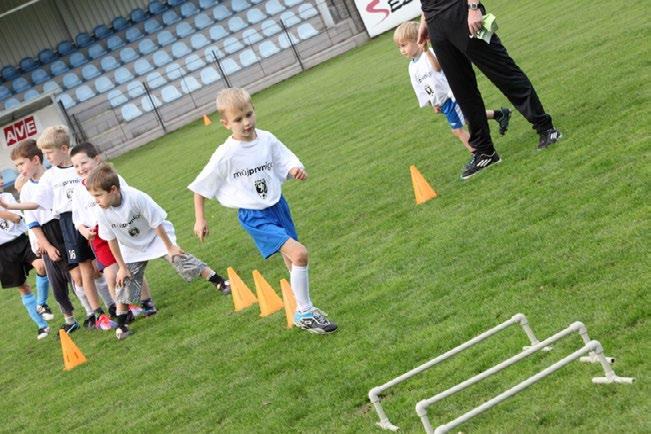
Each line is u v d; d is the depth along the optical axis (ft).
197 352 25.44
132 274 29.84
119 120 92.94
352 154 43.45
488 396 15.93
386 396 17.60
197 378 23.24
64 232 32.42
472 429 15.07
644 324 15.93
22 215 36.40
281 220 23.48
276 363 21.80
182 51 102.42
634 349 15.23
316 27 94.84
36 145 33.37
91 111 92.63
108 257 30.81
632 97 29.86
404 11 90.38
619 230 20.22
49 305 42.55
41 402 26.91
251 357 23.08
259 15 103.35
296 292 22.49
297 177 23.35
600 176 24.14
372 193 34.47
